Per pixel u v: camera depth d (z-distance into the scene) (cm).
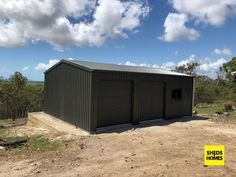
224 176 538
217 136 932
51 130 1091
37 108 2483
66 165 611
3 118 2272
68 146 782
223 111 1756
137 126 1117
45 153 716
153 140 853
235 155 691
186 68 2995
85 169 582
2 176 546
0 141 870
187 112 1485
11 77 2311
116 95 1105
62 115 1228
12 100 2297
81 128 1043
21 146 802
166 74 1305
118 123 1120
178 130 1038
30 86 2520
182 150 734
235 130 1056
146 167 592
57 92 1288
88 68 998
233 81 2777
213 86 2744
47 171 572
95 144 802
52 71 1349
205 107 2083
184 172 559
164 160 642
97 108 1034
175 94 1397
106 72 1029
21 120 1986
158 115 1309
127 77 1121
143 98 1214
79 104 1063
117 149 745
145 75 1205
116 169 580
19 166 609
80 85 1059
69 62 1141
